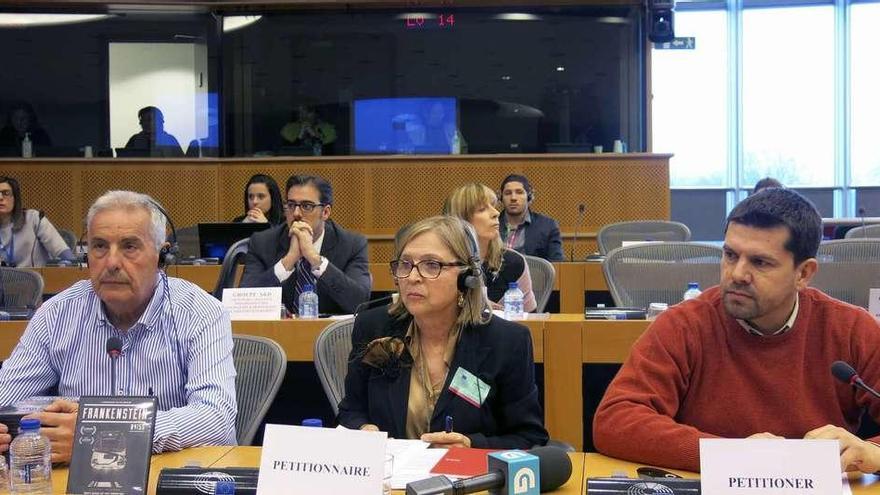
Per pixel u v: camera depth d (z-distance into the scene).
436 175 8.38
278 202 6.33
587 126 9.50
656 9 8.62
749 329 2.09
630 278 4.26
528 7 9.30
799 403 2.05
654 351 2.12
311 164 8.44
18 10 9.13
